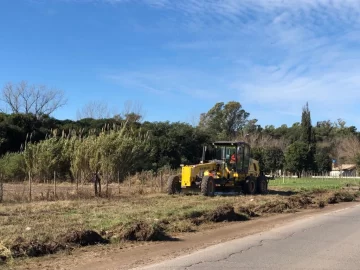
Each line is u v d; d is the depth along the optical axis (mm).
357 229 12320
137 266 7711
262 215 15531
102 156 19812
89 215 12734
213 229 12133
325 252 9102
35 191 19891
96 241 9602
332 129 106375
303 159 57000
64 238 9219
